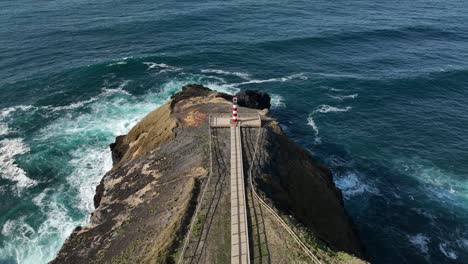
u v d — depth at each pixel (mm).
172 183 33562
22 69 74625
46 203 43344
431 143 55125
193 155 36375
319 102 66188
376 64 80188
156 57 81250
